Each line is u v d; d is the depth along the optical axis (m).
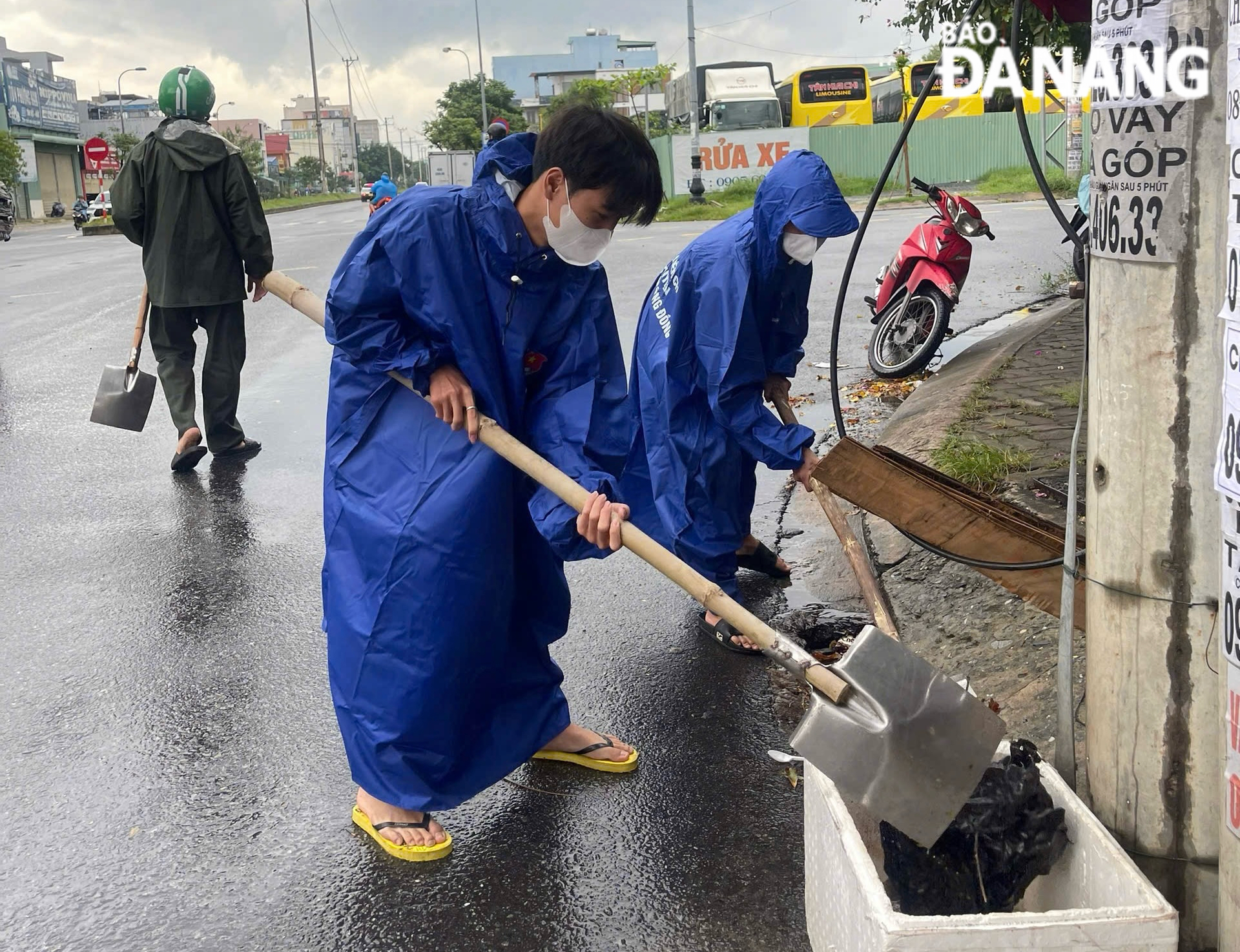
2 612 4.57
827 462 2.92
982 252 14.59
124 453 6.98
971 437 5.60
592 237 2.62
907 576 4.46
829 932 2.29
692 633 4.25
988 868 2.30
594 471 2.72
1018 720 3.29
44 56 79.75
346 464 2.84
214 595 4.71
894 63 30.48
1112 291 2.19
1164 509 2.17
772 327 3.95
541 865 2.85
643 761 3.35
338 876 2.83
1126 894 2.08
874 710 2.26
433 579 2.69
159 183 6.15
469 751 2.95
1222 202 2.03
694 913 2.65
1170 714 2.22
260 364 9.52
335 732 3.55
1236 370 1.90
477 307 2.68
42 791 3.25
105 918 2.69
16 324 12.52
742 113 30.17
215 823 3.07
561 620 3.11
